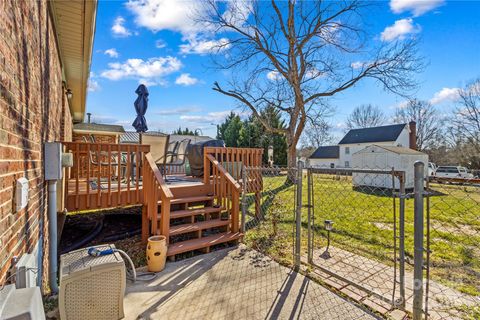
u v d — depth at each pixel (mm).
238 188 4227
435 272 3152
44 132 2811
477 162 23047
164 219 3445
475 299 2516
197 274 3021
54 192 2705
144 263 3336
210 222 4195
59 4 3531
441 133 27266
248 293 2615
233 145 24656
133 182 5473
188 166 7352
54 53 3979
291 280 2885
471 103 22906
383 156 12836
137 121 6121
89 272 2025
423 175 2029
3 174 1344
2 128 1334
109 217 6059
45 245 2656
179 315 2254
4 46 1398
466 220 5918
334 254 3656
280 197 7781
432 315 2270
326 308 2365
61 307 1938
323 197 8586
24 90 1853
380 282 2840
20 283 1502
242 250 3805
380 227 5156
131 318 2201
